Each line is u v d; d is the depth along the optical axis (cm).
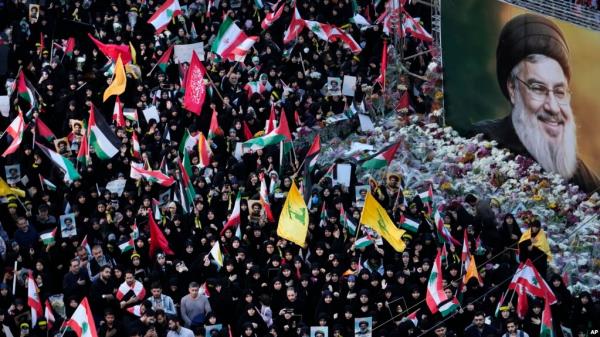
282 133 11188
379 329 9425
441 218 10325
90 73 12469
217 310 9325
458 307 9569
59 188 10669
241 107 12256
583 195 12119
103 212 10206
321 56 13250
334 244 10025
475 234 10538
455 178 11662
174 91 12481
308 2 13888
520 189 11644
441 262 9906
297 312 9406
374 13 14338
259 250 10012
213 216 10300
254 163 11362
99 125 10838
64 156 11000
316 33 13125
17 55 12950
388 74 12800
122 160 11050
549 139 12725
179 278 9562
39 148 10988
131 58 12812
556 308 9769
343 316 9356
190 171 10962
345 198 10750
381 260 9931
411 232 10306
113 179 10988
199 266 9612
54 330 9100
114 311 9219
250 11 14012
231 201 10494
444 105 12700
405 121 12394
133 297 9244
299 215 9762
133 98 12438
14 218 10119
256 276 9562
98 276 9450
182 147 11406
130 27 13525
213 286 9369
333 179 10900
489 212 10631
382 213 9856
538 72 12731
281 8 13212
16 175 10700
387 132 12106
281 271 9519
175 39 13450
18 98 11825
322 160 11638
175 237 9994
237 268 9706
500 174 11788
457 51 12781
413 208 10594
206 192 10625
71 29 13075
